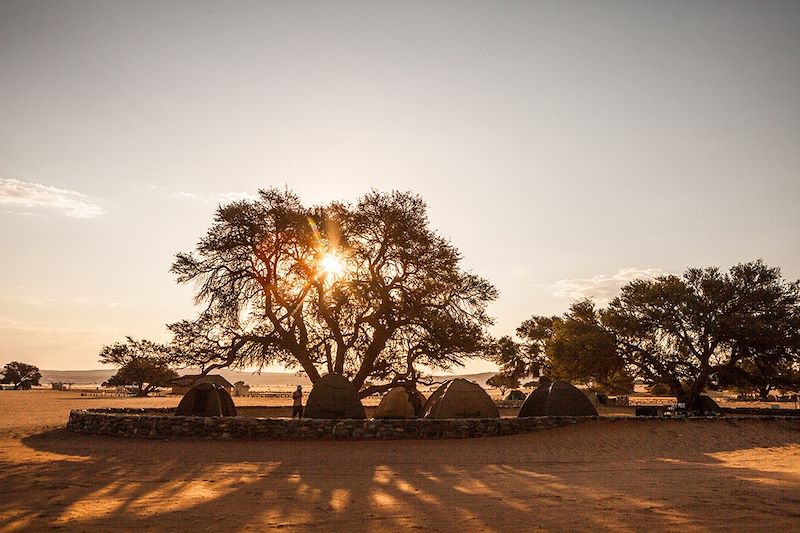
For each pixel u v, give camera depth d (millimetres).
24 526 9906
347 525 10133
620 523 10203
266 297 35469
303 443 22984
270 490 13633
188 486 14047
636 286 46062
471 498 12750
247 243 35406
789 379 44062
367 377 36625
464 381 28391
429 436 24406
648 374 45375
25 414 39281
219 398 28812
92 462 18016
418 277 37219
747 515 10766
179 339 35688
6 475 15383
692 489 13922
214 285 36000
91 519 10430
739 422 28422
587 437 24797
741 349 42938
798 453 22391
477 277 38219
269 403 59938
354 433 23984
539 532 9617
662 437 25031
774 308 42625
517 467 18266
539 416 28203
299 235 35312
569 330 47750
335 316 35875
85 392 101812
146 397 81062
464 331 35688
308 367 35719
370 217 36969
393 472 16828
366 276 35969
